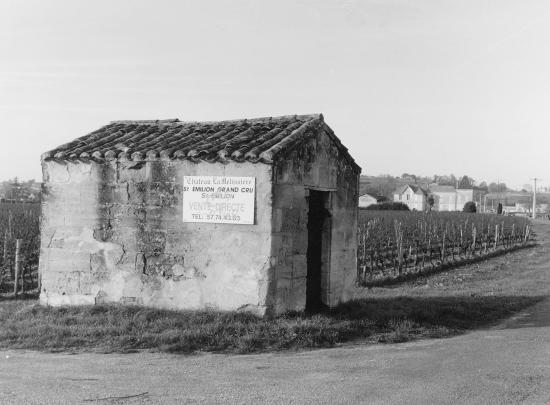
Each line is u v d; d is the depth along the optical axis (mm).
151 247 10750
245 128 11812
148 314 10141
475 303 13719
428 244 29656
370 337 9828
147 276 10766
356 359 8188
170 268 10602
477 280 20281
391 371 7512
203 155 10188
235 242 10086
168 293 10602
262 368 7539
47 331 9211
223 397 6266
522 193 179750
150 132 12562
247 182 9961
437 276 22094
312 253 11977
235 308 10062
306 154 10750
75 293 11273
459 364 7961
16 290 15617
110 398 6184
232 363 7777
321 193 11891
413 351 8820
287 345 8867
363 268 20797
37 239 22484
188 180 10453
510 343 9602
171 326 9430
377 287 18453
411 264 25469
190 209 10438
